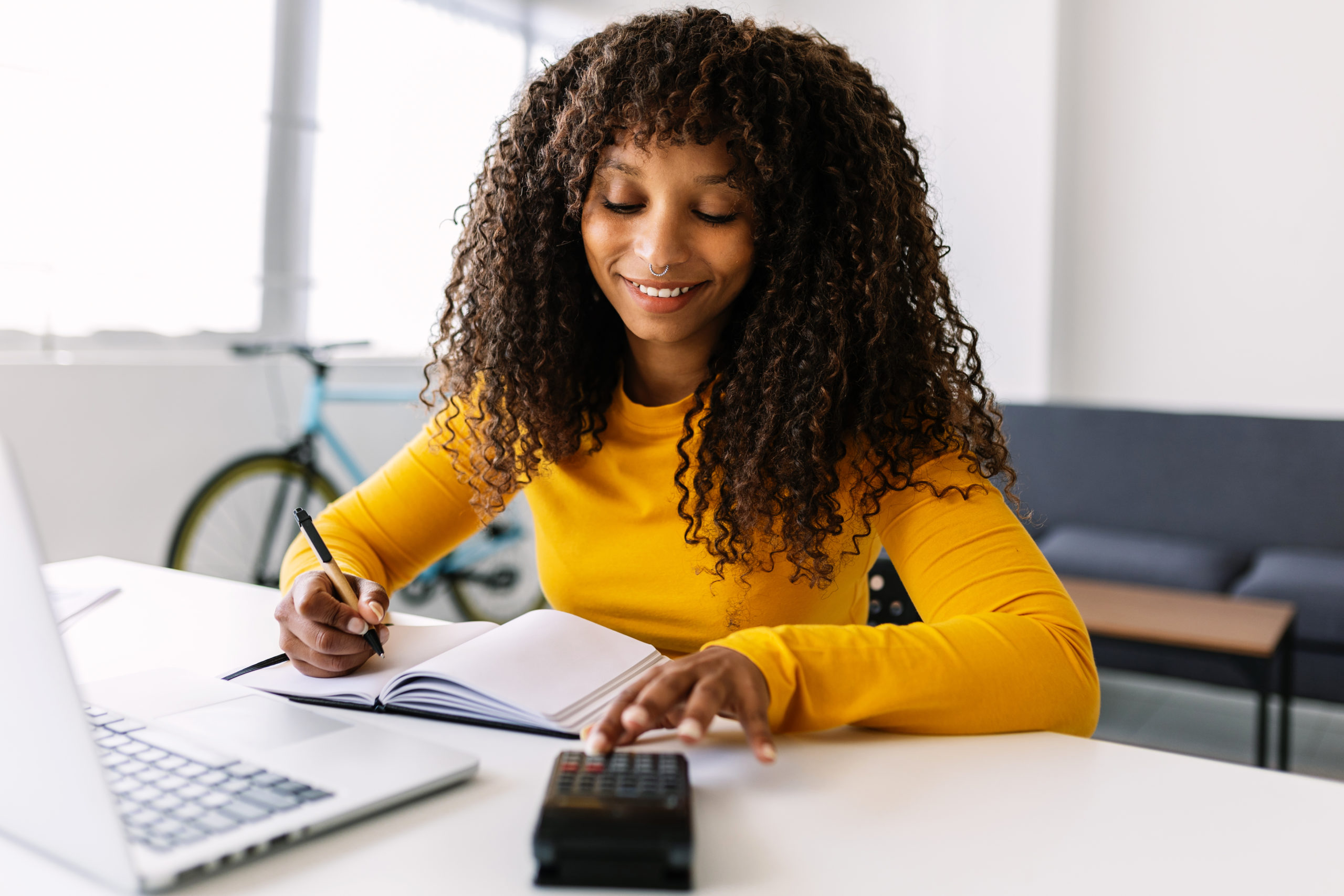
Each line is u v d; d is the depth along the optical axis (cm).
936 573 89
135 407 230
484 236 106
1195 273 340
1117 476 318
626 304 96
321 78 273
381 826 58
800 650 73
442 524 111
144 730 67
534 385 102
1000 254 352
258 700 73
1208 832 60
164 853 51
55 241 219
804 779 66
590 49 98
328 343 281
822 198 93
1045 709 76
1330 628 251
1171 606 228
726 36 92
